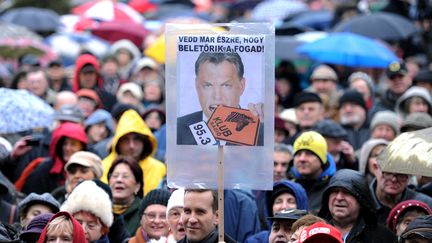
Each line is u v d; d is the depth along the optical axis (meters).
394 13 47.41
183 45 20.05
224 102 20.05
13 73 45.50
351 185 22.61
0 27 47.34
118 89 40.31
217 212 20.92
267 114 20.02
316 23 52.16
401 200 24.45
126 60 45.44
